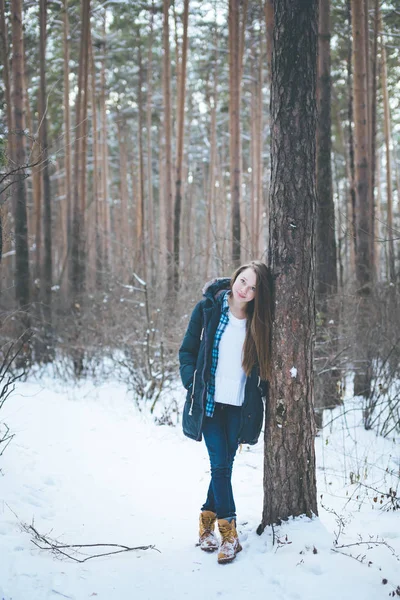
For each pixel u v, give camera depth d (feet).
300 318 9.50
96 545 9.39
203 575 8.62
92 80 49.85
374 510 10.96
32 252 42.27
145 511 11.28
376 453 15.20
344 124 55.31
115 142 84.69
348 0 32.45
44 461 13.58
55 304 33.60
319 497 11.74
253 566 8.80
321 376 18.98
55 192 73.87
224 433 9.73
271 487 9.80
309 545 9.06
